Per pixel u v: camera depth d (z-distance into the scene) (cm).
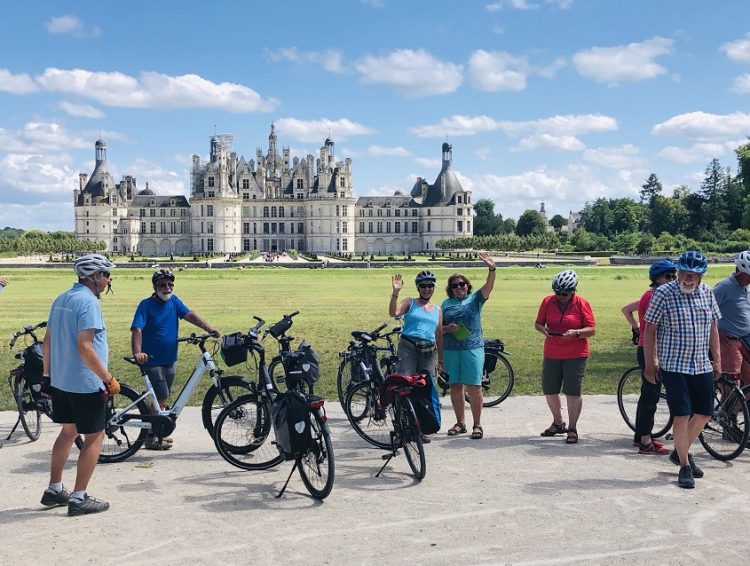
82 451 863
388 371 1264
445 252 18725
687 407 955
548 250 17125
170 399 1527
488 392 1555
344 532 789
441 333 1200
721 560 714
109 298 4619
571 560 714
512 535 778
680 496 905
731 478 983
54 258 14300
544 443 1176
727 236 14825
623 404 1357
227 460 1036
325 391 1625
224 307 3931
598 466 1041
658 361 1005
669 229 17238
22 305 4072
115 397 1170
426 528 800
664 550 738
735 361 1150
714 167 17088
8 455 1112
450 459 1080
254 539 771
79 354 855
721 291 1155
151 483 976
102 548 750
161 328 1166
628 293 4941
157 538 776
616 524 809
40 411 1193
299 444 914
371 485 957
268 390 1043
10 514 855
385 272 8800
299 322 3147
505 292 5084
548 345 1199
